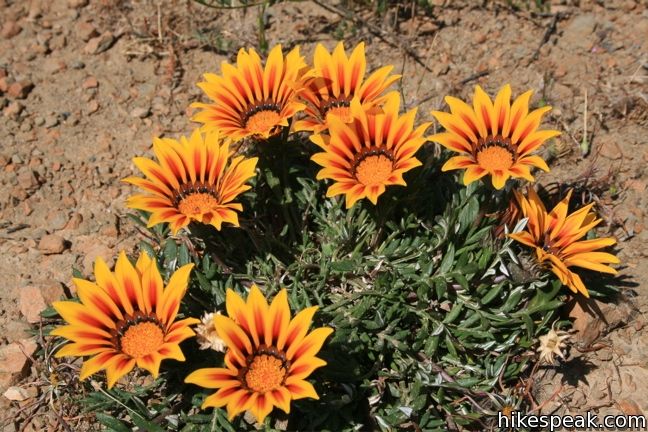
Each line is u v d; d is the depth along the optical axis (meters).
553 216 0.73
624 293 0.79
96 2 0.98
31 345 0.77
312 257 0.79
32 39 0.96
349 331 0.73
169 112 0.91
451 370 0.75
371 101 0.73
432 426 0.72
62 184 0.87
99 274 0.67
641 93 0.89
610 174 0.85
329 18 0.97
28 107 0.91
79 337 0.66
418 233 0.79
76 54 0.95
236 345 0.65
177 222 0.69
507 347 0.75
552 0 0.97
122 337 0.67
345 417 0.72
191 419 0.71
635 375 0.76
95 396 0.73
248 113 0.74
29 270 0.82
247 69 0.74
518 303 0.76
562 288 0.78
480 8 0.97
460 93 0.91
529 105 0.90
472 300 0.75
